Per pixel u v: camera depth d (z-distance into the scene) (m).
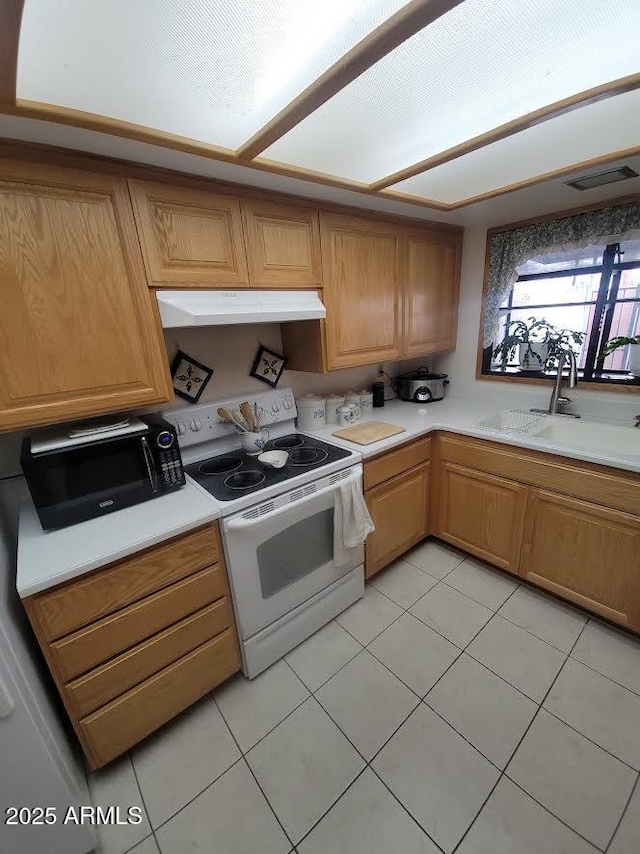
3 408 1.11
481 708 1.42
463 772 1.23
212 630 1.42
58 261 1.12
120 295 1.24
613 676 1.51
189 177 1.29
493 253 2.26
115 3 0.61
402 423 2.17
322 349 1.84
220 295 1.44
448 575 2.14
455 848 1.06
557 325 2.14
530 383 2.28
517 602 1.91
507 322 2.37
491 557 2.07
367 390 2.59
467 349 2.57
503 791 1.17
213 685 1.47
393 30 0.67
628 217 1.74
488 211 1.95
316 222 1.68
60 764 1.02
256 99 0.88
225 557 1.40
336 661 1.64
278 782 1.24
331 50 0.74
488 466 1.96
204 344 1.83
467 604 1.92
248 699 1.51
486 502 2.02
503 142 1.19
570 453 1.62
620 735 1.31
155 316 1.32
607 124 1.09
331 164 1.30
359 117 1.01
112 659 1.19
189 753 1.33
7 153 1.00
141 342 1.31
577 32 0.73
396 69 0.82
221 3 0.63
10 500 1.43
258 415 1.93
